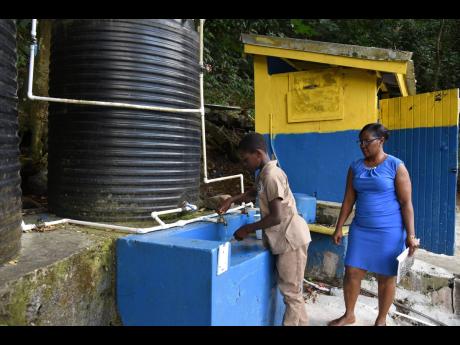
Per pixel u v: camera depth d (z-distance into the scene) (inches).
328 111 170.6
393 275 119.9
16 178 87.9
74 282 90.9
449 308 160.4
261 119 185.3
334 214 166.7
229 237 133.7
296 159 179.5
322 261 165.6
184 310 93.6
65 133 122.0
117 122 117.1
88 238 104.0
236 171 276.1
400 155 204.2
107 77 116.8
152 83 120.6
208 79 325.7
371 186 119.3
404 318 145.6
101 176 118.3
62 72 122.1
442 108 185.8
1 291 72.4
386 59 151.3
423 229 194.9
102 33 116.3
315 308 145.3
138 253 99.7
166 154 124.8
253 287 106.3
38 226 112.3
